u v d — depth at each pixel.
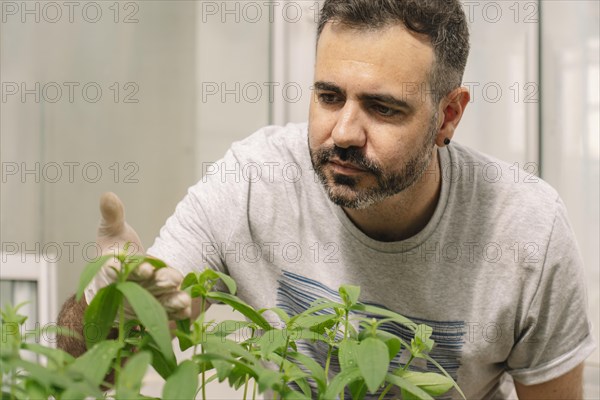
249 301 1.01
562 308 0.97
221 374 0.55
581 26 1.53
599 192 1.53
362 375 0.54
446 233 0.95
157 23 1.71
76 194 1.70
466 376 0.99
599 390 1.51
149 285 0.58
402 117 0.77
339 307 0.65
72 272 1.69
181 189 1.72
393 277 0.95
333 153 0.78
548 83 1.56
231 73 1.70
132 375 0.49
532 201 0.96
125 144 1.71
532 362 1.00
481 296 0.96
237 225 0.98
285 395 0.55
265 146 1.04
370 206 0.90
